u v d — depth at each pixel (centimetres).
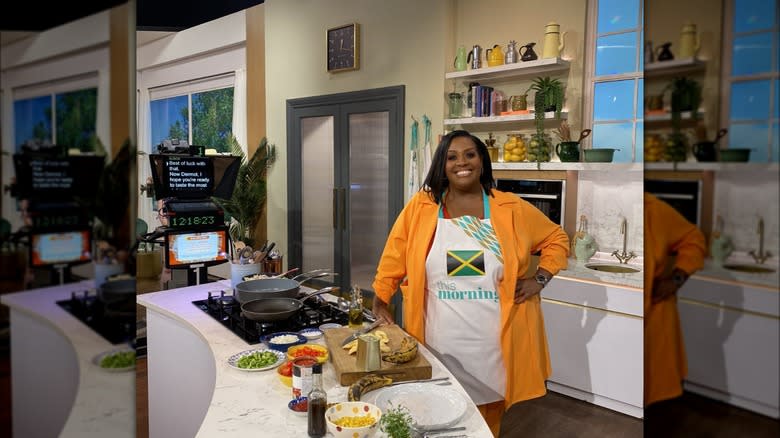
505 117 370
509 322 219
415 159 414
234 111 579
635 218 344
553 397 337
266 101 539
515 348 223
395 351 154
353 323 194
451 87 400
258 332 192
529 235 229
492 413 234
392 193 432
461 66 388
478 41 389
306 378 131
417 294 221
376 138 443
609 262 350
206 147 633
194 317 212
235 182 512
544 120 369
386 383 142
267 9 527
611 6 344
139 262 555
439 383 147
